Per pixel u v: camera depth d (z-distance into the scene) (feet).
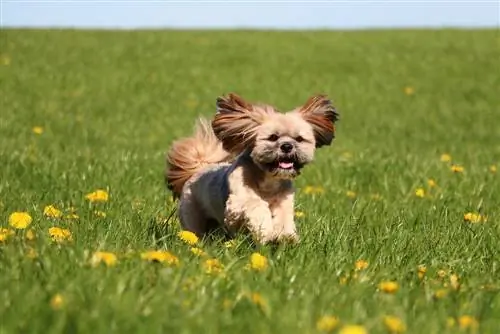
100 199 34.58
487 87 119.14
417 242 28.58
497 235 30.83
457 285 21.61
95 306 17.19
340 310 18.21
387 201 41.06
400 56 144.15
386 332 16.66
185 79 118.73
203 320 16.75
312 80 121.19
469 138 81.41
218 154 32.78
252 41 157.89
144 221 30.32
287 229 28.22
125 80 115.03
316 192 42.63
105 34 159.22
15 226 25.95
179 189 33.14
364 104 104.88
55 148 61.21
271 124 28.53
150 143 71.00
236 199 28.17
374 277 22.38
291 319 17.17
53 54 132.77
